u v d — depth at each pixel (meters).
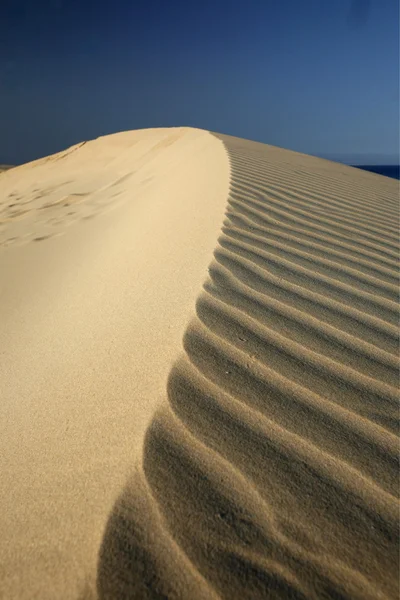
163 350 1.63
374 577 0.93
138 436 1.24
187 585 0.90
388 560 0.96
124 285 2.66
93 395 1.55
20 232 6.12
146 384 1.47
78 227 5.68
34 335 2.71
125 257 3.36
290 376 1.51
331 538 1.00
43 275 4.08
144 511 1.03
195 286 2.10
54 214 7.11
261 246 2.66
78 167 17.34
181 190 4.81
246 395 1.39
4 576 1.00
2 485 1.31
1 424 1.71
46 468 1.29
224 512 1.04
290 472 1.15
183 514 1.03
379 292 2.25
